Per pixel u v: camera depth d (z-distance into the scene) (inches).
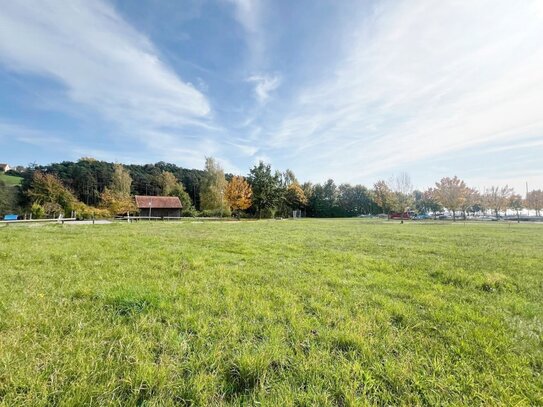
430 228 1072.2
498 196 2541.8
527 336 135.9
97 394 83.3
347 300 185.0
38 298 161.0
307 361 107.0
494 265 322.7
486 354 117.0
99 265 259.9
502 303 187.9
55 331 120.8
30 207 1615.4
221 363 102.4
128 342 113.4
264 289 200.7
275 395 88.7
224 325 135.1
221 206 2220.7
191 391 87.9
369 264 314.3
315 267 290.7
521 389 95.1
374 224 1379.2
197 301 167.2
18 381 85.4
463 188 1961.1
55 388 84.5
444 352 118.1
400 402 87.9
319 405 85.2
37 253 301.6
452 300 193.2
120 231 621.6
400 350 119.3
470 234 790.5
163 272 240.7
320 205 3314.5
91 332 122.0
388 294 203.5
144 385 88.9
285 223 1432.1
